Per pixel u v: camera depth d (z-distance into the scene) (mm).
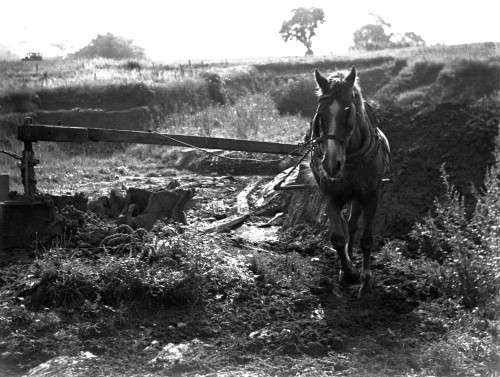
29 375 6312
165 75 34656
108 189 16359
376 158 8312
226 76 35344
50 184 17344
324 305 8352
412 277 9312
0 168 20812
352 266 8766
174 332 7324
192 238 9195
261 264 9094
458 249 8875
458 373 6582
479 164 13000
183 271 8312
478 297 8414
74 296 7902
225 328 7539
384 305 8367
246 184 16078
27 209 9812
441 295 8742
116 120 28781
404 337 7496
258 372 6434
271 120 25328
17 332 7164
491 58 25016
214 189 15875
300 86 32156
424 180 12734
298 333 7375
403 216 11328
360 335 7535
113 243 9258
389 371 6539
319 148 8188
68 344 6953
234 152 19188
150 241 9133
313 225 11336
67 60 44219
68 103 30297
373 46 47031
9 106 29297
